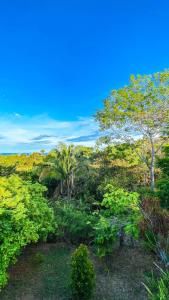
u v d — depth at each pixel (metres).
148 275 6.97
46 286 6.77
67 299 6.25
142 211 7.13
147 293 6.31
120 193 7.84
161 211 7.24
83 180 20.31
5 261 5.81
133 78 20.69
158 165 11.31
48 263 8.01
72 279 6.16
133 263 7.75
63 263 8.02
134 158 22.61
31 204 7.53
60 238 9.69
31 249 9.01
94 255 8.45
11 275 7.27
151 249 7.01
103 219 7.75
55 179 20.61
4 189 7.16
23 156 32.03
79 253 6.17
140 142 22.67
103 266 7.76
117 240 8.93
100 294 6.43
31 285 6.82
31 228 6.52
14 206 6.48
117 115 21.20
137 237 6.91
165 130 20.89
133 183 20.17
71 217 10.01
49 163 20.78
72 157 20.62
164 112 20.52
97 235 7.84
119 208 7.66
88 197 18.03
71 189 19.88
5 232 5.86
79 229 9.41
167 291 5.12
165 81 20.48
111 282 6.93
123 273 7.30
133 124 21.22
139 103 20.72
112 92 21.25
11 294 6.42
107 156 23.67
